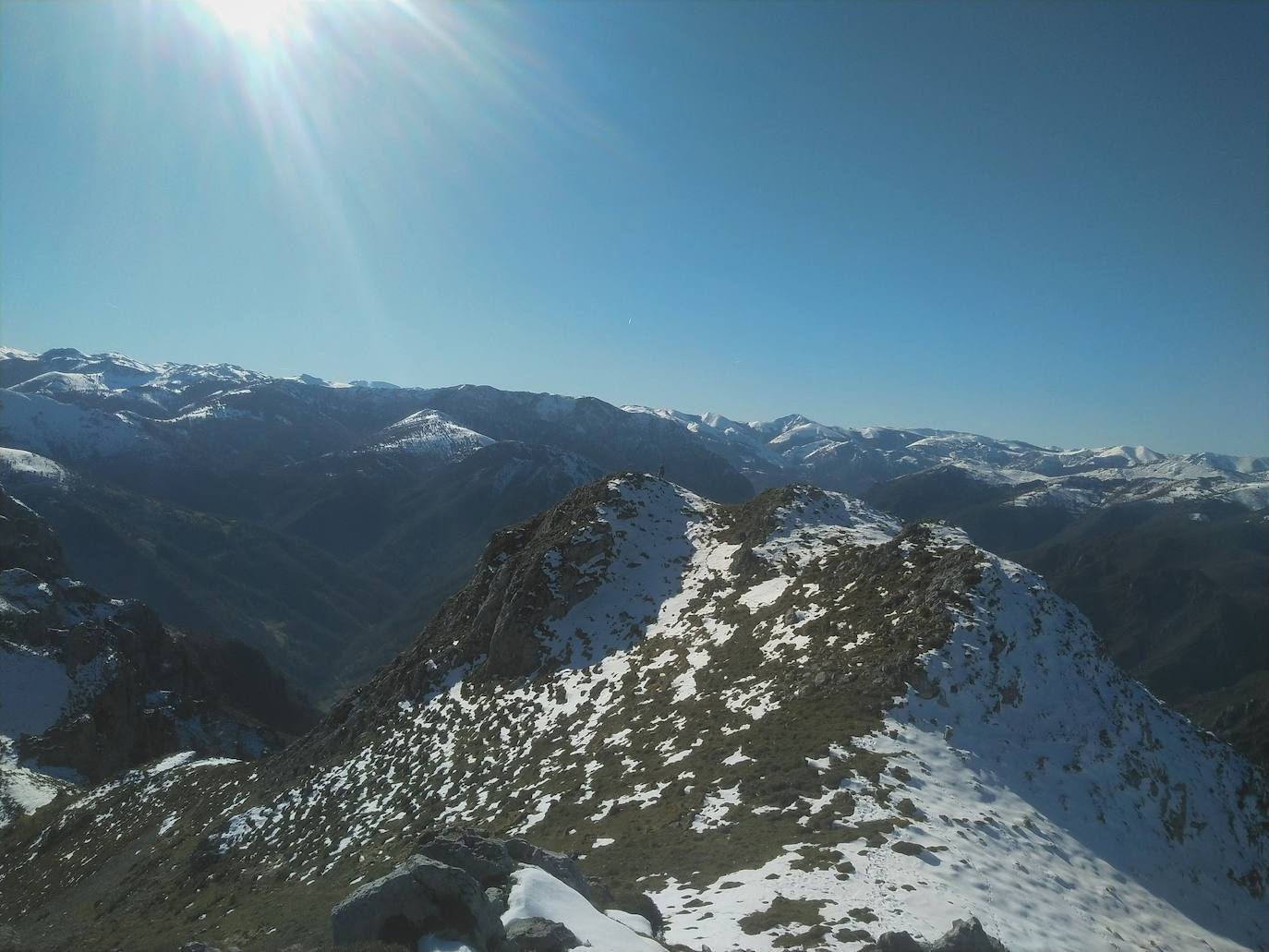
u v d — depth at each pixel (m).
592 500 62.25
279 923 28.69
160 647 116.50
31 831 71.56
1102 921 20.72
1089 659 34.44
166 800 63.88
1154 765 30.77
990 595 35.28
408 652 63.78
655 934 17.19
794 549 50.25
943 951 14.38
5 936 18.02
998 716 30.30
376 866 32.34
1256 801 32.38
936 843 21.86
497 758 41.47
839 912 17.30
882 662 32.59
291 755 58.78
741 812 24.91
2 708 88.19
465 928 14.14
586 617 52.31
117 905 46.34
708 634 44.81
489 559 65.44
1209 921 24.27
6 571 107.38
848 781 25.30
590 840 26.75
